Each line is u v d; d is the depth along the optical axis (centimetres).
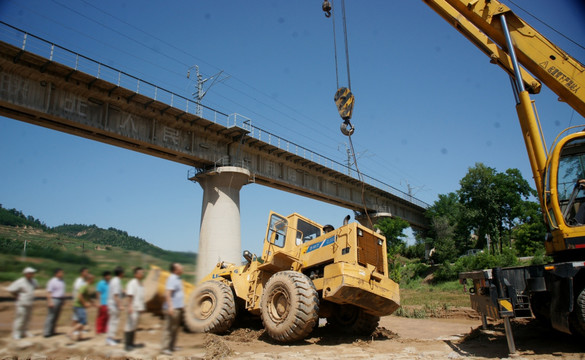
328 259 1074
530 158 977
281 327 949
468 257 4362
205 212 3366
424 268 5047
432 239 6047
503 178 5391
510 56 1032
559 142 862
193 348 291
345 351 892
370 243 1081
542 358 743
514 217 5309
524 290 848
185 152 3106
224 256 3212
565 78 1019
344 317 1219
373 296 1012
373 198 5462
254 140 3506
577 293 792
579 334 791
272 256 1110
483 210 5400
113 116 2664
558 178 859
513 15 1074
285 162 3969
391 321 1717
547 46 1042
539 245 4178
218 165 3391
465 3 1110
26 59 2172
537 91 1055
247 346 951
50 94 2333
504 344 930
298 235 1216
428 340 1086
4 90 2141
